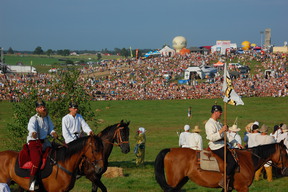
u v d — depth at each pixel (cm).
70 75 2289
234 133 1683
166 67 10506
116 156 2623
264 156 1220
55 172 1075
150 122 4512
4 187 782
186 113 5325
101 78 9688
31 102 2183
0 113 5488
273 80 8194
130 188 1559
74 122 1318
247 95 7038
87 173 1153
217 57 11412
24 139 2202
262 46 15262
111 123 4338
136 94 7581
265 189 1548
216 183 1145
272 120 4491
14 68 14025
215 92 7369
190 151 1176
